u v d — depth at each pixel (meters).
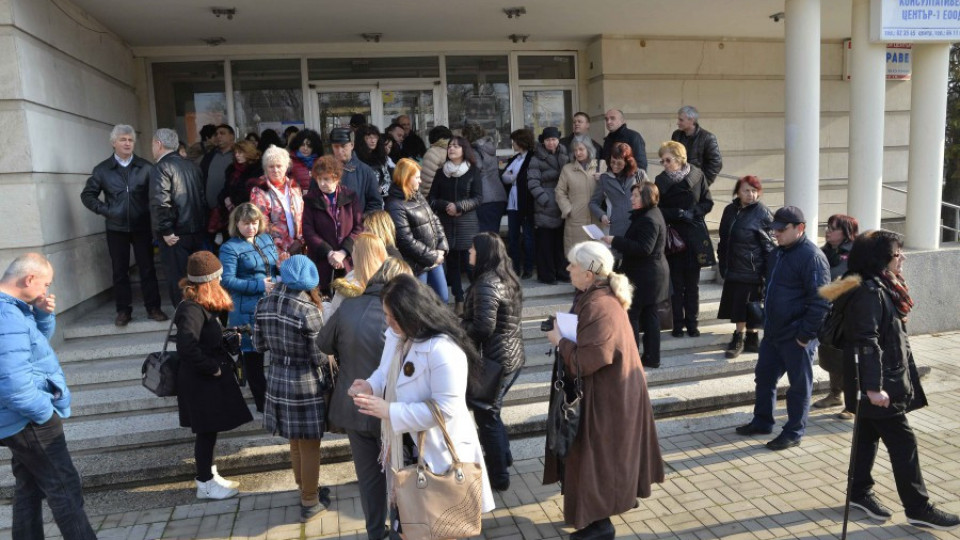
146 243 6.03
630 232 5.48
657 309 5.73
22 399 3.17
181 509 4.21
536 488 4.33
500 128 9.73
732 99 9.95
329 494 4.25
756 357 6.04
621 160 6.16
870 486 3.84
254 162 6.28
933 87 7.01
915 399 3.70
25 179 5.36
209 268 4.04
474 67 9.56
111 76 7.61
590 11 8.00
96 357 5.54
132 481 4.54
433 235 5.38
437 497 2.83
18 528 3.48
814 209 6.88
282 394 3.86
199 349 3.96
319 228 5.20
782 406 5.56
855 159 6.93
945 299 7.27
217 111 8.95
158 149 5.85
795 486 4.20
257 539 3.84
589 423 3.48
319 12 7.39
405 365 2.95
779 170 10.33
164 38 8.14
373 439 3.50
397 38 8.98
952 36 6.71
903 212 10.56
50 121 5.78
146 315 6.28
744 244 5.87
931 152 7.12
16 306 3.29
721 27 9.13
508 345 4.15
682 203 6.17
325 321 3.82
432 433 2.91
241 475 4.67
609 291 3.56
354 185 5.61
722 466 4.52
